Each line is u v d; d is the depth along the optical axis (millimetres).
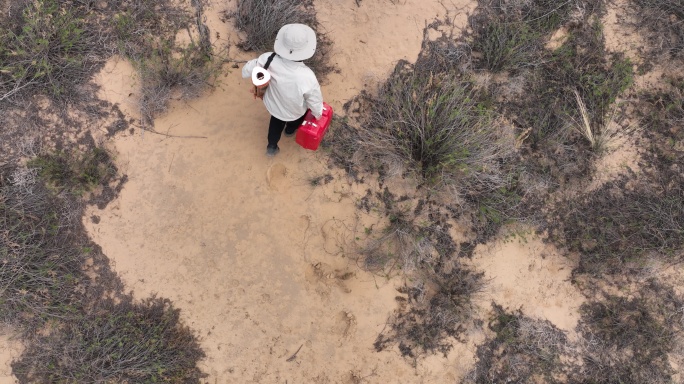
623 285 4484
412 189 4492
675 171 4730
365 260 4309
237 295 4238
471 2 4984
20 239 4094
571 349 4352
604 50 4977
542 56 4922
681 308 4449
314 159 4500
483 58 4887
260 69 3338
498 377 4266
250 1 4664
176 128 4480
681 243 4477
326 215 4398
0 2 4477
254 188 4414
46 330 4070
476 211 4492
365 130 4582
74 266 4172
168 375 4074
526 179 4594
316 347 4203
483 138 4477
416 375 4211
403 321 4273
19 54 4324
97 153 4312
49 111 4367
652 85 4930
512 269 4461
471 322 4297
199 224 4324
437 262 4387
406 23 4906
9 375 4000
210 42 4676
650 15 5023
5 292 4000
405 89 4699
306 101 3523
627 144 4773
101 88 4453
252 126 4559
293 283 4273
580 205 4605
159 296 4207
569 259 4516
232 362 4160
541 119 4762
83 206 4254
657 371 4324
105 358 4008
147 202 4324
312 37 3316
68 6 4535
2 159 4238
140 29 4590
